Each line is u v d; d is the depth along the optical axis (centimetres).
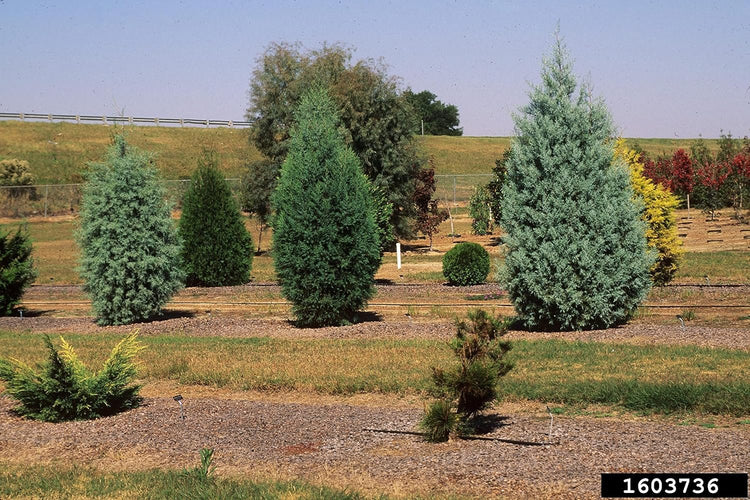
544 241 1659
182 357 1519
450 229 5406
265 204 4622
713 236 3969
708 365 1245
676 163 5609
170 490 769
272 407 1141
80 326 2083
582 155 1677
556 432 933
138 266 2053
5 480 840
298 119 2052
